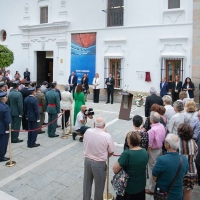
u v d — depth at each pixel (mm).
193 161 3975
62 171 5621
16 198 4543
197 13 11758
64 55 16109
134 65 13648
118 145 7234
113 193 4707
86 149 4062
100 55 14688
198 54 11891
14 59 18469
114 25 14250
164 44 12719
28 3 17422
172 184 3291
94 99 14344
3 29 18828
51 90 7926
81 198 4566
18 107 7246
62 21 15578
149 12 13008
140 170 3475
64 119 8000
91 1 14750
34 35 17359
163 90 12109
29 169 5715
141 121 4539
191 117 5195
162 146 4609
